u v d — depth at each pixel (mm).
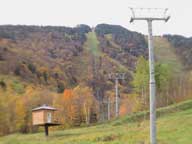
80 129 60094
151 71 27422
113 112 111562
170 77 85938
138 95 87250
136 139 42062
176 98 86062
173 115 58531
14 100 92062
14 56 182125
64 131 59031
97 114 107562
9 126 82875
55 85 170500
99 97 159500
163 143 38906
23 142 48281
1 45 195000
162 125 49344
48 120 53406
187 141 39000
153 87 27203
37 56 199750
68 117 94562
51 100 101875
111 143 40812
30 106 93438
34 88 146125
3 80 142375
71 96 98125
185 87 89688
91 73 197625
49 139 49562
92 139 45062
